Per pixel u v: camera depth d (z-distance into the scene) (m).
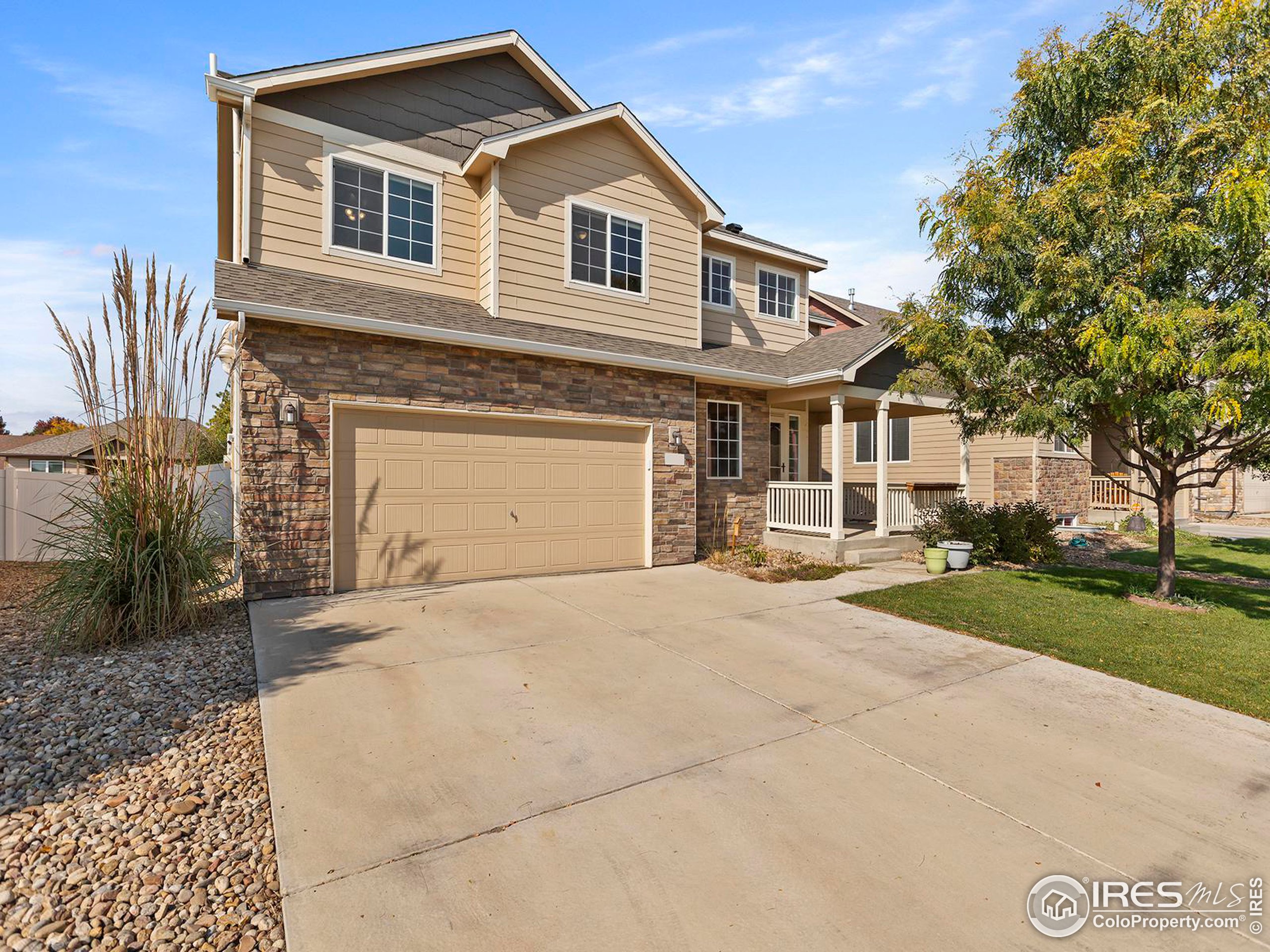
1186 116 6.40
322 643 5.53
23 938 2.22
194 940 2.27
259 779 3.38
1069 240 6.73
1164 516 8.00
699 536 11.23
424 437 7.91
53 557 7.99
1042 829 3.10
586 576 9.09
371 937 2.29
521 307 9.48
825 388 11.12
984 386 7.87
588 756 3.71
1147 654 5.82
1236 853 2.95
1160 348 5.96
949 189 7.59
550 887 2.59
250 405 6.76
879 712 4.48
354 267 8.82
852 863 2.80
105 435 5.54
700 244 11.54
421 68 9.50
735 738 4.00
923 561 11.13
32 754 3.51
